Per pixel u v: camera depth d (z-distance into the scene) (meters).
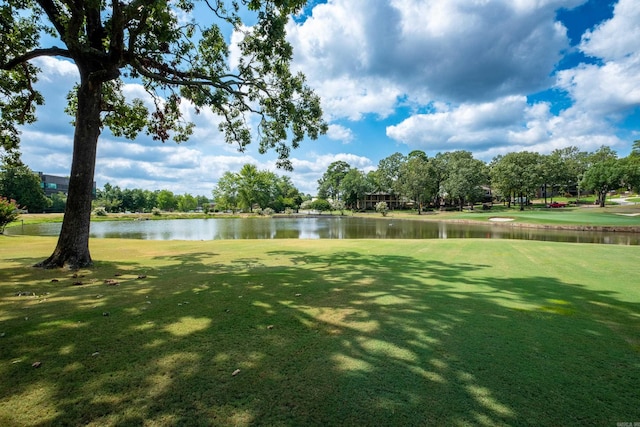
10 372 2.67
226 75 9.97
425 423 2.09
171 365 2.82
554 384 2.56
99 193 93.50
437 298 4.99
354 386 2.51
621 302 4.77
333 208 86.31
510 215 44.34
